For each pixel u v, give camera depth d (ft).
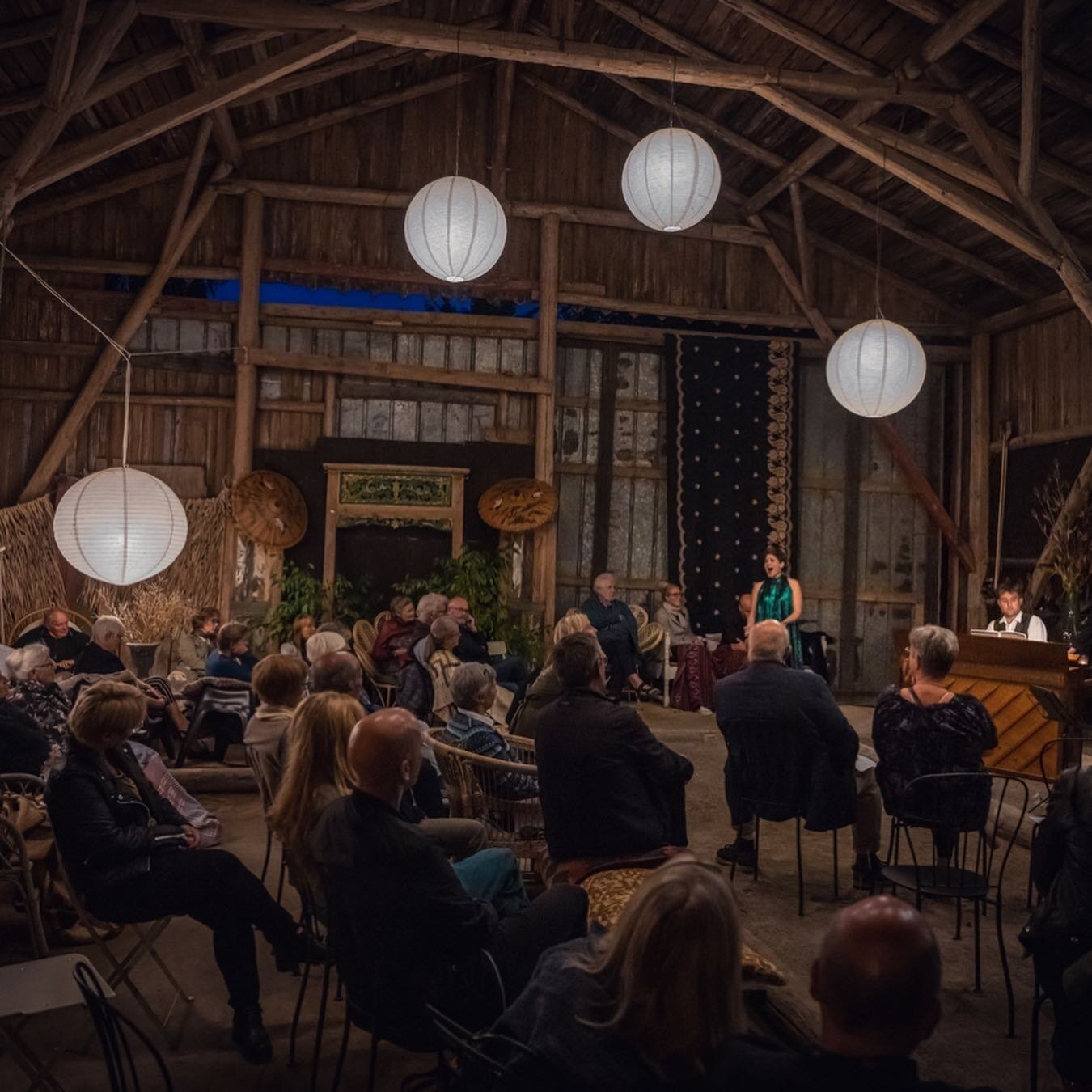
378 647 26.61
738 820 14.71
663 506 34.58
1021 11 22.79
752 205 33.60
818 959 4.84
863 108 26.20
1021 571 33.04
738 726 14.28
